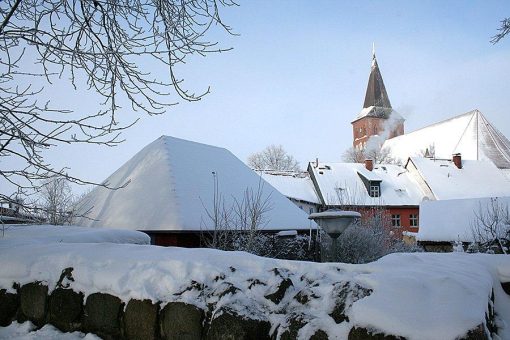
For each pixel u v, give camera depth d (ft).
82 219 36.24
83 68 14.53
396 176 123.34
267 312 7.21
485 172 121.70
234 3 15.03
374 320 5.96
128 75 14.42
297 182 122.52
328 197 111.34
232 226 29.76
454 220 70.18
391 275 6.84
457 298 6.12
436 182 116.37
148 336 7.94
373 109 240.32
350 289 6.77
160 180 35.63
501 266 9.04
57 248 10.62
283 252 33.78
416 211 115.24
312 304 6.97
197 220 31.12
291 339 6.59
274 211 38.93
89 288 9.05
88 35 14.71
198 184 36.37
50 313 9.42
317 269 7.74
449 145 166.81
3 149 12.19
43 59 14.11
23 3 13.74
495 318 7.89
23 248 11.00
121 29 14.73
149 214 32.22
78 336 8.88
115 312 8.52
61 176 12.89
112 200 36.73
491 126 159.74
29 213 13.91
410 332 5.65
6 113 11.78
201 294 7.79
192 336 7.43
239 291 7.55
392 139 206.69
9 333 9.50
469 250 50.44
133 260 9.12
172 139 42.70
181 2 14.73
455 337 5.44
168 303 7.88
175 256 8.93
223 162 44.52
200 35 14.65
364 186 117.50
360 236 42.47
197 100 14.98
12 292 10.12
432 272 7.11
